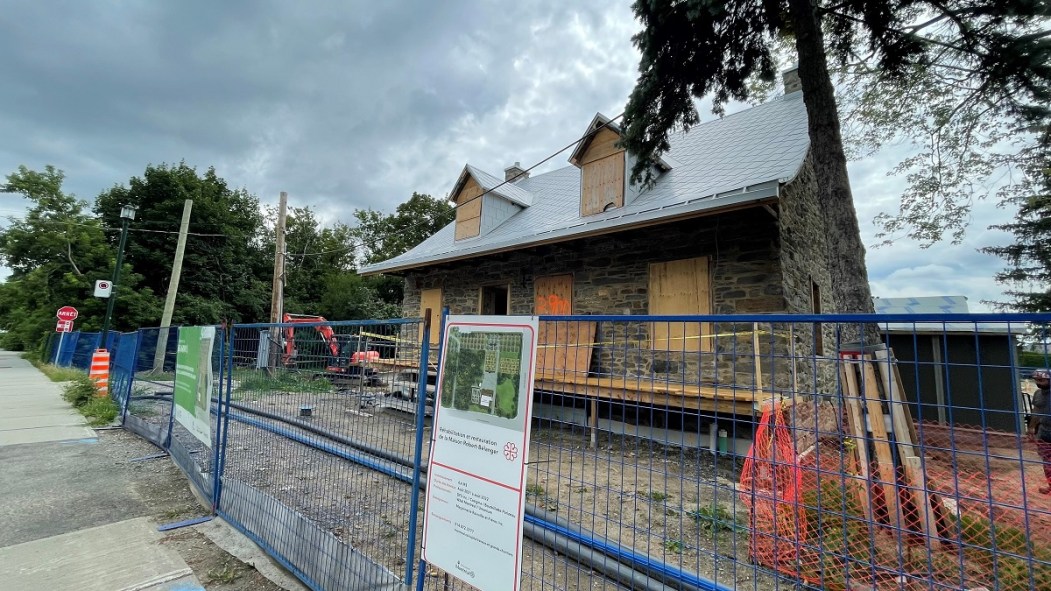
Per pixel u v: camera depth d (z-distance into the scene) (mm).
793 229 7180
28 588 2873
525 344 1927
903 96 6801
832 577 2475
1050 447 2025
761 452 2934
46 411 8766
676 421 6258
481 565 1931
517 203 12164
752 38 5887
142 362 7777
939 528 2664
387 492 4082
